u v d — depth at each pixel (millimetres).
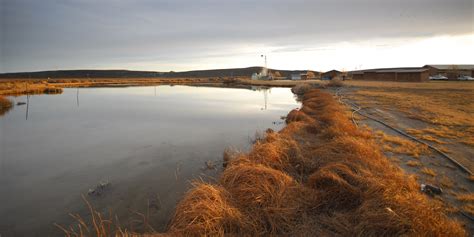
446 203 4523
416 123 11703
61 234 4605
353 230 3645
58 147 10172
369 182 4543
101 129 13703
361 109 16469
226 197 4406
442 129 10266
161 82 90375
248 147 9844
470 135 9195
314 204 4430
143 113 19594
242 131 12852
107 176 7184
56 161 8492
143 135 12203
